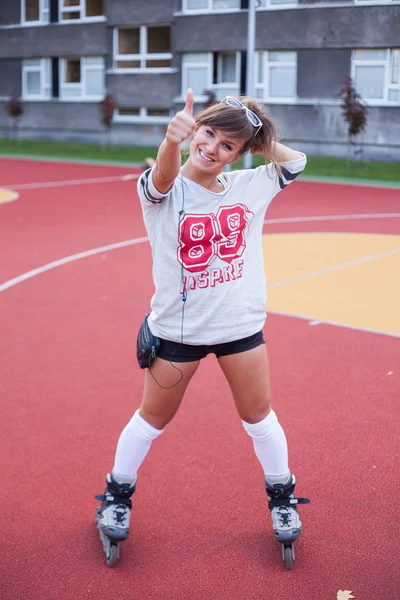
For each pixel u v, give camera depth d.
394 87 26.17
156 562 3.35
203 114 2.94
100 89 34.56
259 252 3.17
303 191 18.56
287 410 5.07
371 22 26.03
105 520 3.32
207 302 3.06
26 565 3.32
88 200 16.72
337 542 3.49
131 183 20.17
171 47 31.72
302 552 3.41
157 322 3.16
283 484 3.39
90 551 3.44
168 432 4.70
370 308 7.83
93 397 5.29
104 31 33.44
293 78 28.34
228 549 3.45
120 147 32.78
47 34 35.41
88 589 3.15
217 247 3.02
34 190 18.52
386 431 4.74
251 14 20.00
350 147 26.75
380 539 3.51
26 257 10.30
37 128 36.91
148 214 3.04
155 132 33.09
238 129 2.89
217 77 30.81
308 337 6.77
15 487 4.02
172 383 3.21
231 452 4.43
